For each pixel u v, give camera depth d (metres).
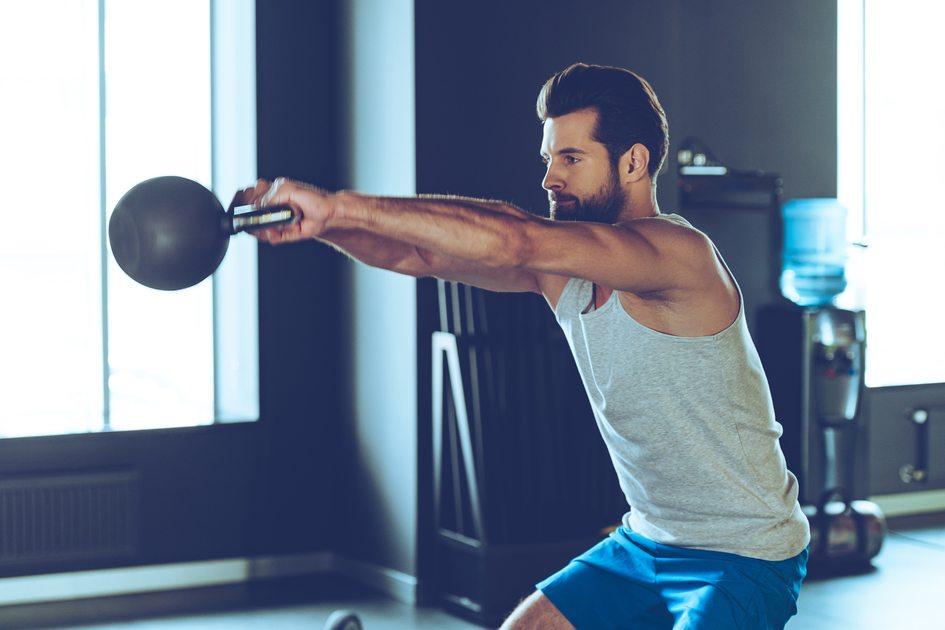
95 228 4.46
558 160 1.89
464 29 4.33
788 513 1.91
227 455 4.61
